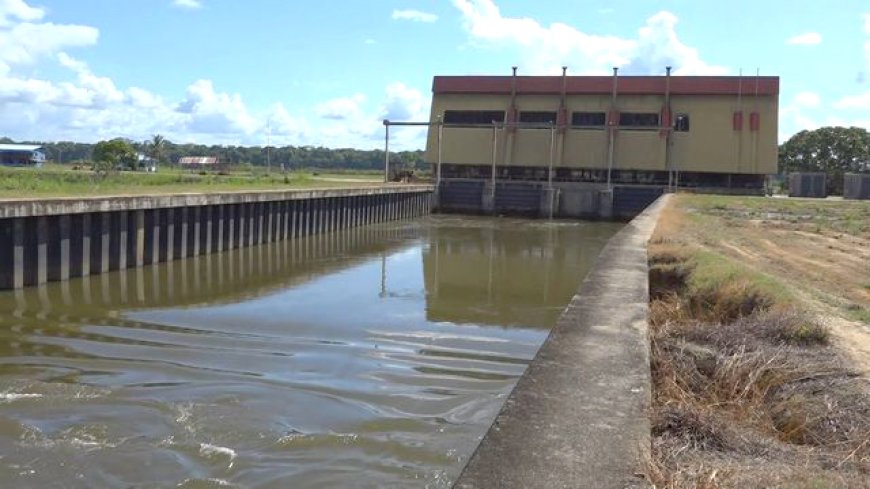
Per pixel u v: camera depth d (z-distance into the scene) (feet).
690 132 192.34
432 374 34.19
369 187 139.85
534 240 119.65
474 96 208.95
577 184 180.75
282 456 23.44
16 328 43.11
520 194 181.98
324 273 72.79
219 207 84.79
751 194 185.57
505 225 153.79
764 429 16.06
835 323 24.91
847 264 48.65
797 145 302.66
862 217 100.94
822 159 296.71
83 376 32.27
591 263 88.02
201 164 338.95
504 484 11.41
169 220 74.54
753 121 190.70
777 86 192.24
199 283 64.08
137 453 23.35
